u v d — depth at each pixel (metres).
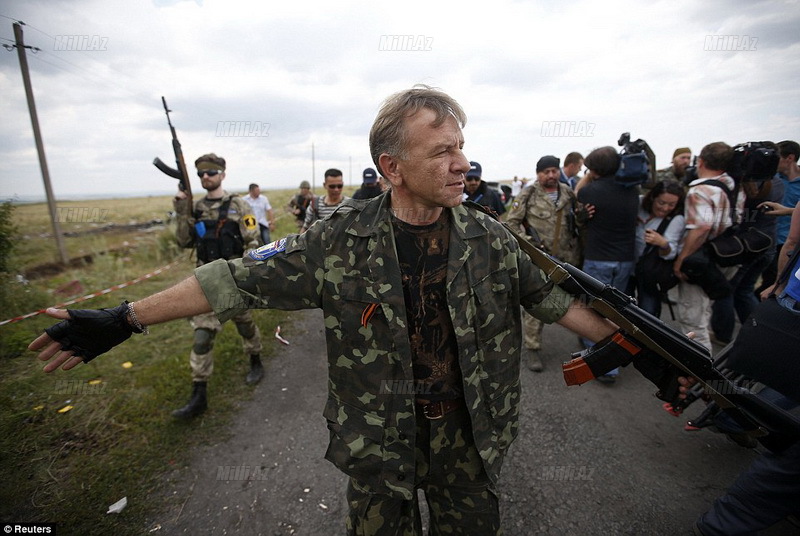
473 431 1.22
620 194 3.11
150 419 2.88
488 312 1.20
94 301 5.25
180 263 7.44
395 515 1.32
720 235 2.96
